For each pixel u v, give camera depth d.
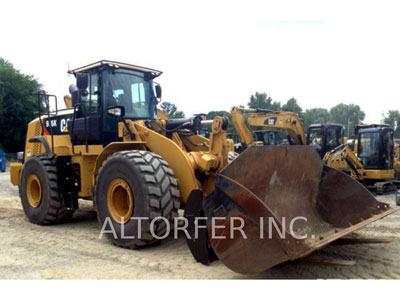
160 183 4.31
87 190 5.71
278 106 50.94
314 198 4.63
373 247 4.45
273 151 3.90
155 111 6.24
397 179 12.98
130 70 5.95
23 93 29.95
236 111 10.94
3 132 29.42
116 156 4.62
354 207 4.39
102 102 5.57
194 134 5.46
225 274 3.66
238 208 3.24
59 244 4.86
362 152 11.80
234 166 3.50
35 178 6.19
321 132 13.27
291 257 2.95
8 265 4.02
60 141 6.17
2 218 6.72
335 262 3.45
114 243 4.70
